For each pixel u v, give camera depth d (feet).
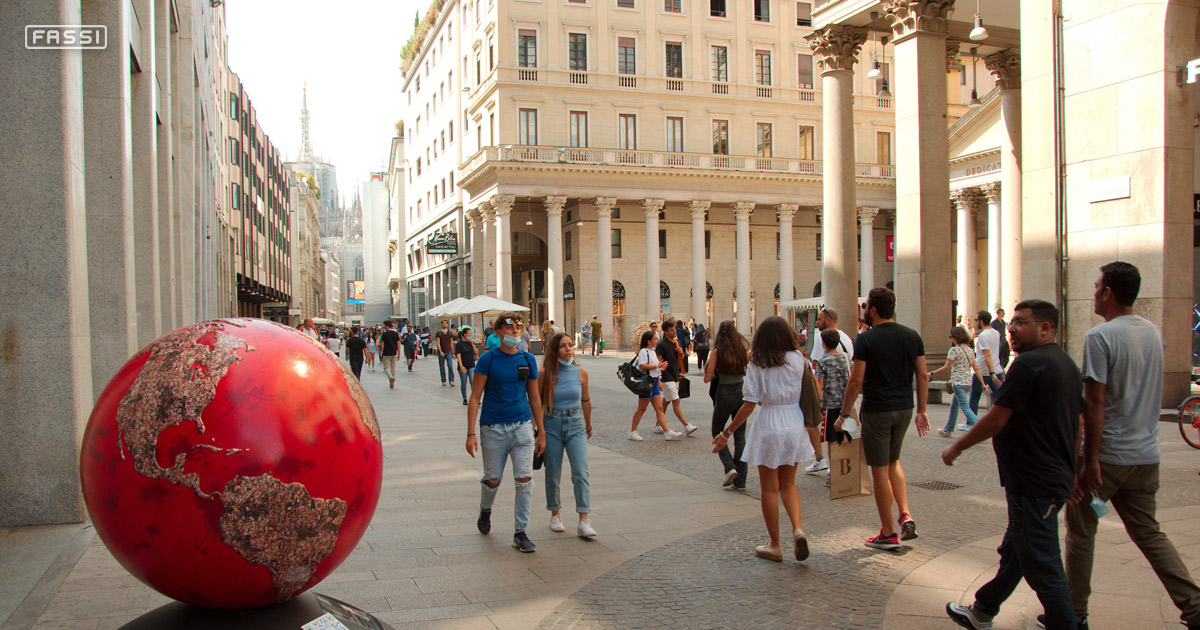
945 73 56.70
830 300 65.98
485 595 17.04
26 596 16.57
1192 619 13.15
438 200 208.64
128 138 28.07
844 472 23.58
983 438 13.38
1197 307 54.90
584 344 144.25
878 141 172.24
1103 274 13.82
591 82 152.76
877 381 20.07
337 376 8.72
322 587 17.53
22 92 21.79
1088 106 41.83
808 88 166.40
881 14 60.03
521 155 146.20
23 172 21.88
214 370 7.89
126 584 17.35
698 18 158.40
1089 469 13.32
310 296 381.40
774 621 15.30
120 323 27.53
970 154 123.75
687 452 36.42
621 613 15.89
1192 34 39.47
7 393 22.06
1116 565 17.72
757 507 25.23
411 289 252.62
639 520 23.66
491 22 152.76
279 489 7.73
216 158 110.32
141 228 36.35
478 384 21.16
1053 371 12.89
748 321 157.89
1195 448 33.14
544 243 176.04
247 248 162.61
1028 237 44.86
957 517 23.13
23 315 22.06
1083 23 41.98
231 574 7.78
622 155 150.20
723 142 160.15
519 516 20.53
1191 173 39.50
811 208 175.83
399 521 23.59
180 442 7.56
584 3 152.76
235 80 150.41
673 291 166.20
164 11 43.45
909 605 15.97
